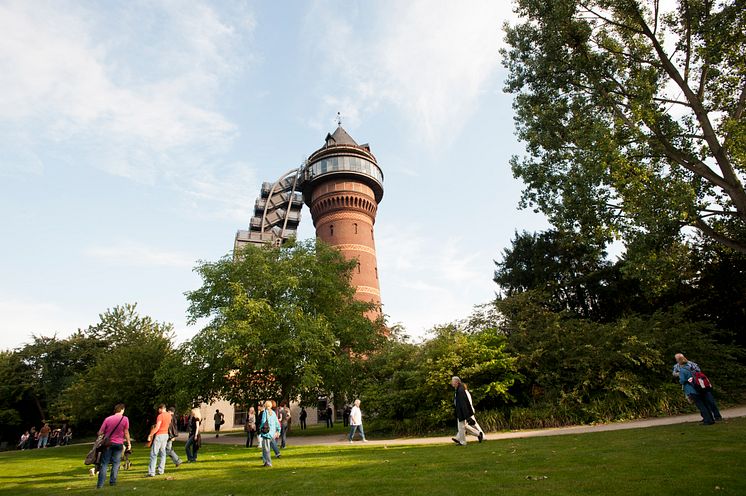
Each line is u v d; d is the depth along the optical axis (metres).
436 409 20.02
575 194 19.05
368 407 23.00
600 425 16.67
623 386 17.62
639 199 16.69
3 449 43.88
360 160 51.66
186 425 37.12
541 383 19.58
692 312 24.75
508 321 22.86
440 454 10.64
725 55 18.17
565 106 20.58
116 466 9.73
